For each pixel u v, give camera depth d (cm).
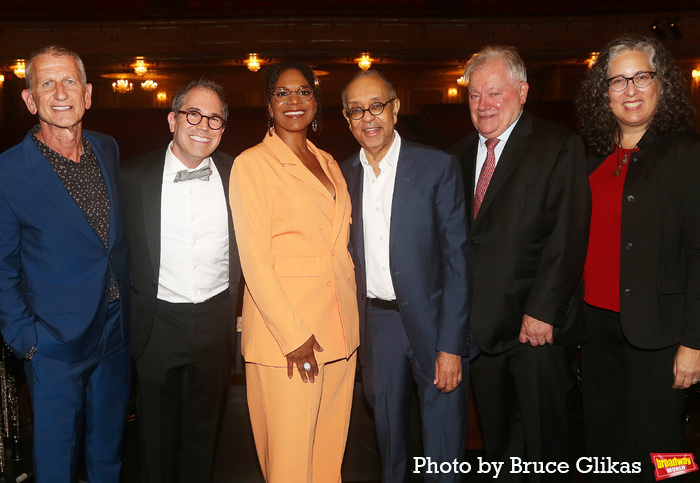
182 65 1416
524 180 201
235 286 222
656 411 199
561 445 211
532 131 206
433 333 208
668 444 198
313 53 1364
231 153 1245
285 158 195
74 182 196
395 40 1370
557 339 205
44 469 197
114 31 1370
